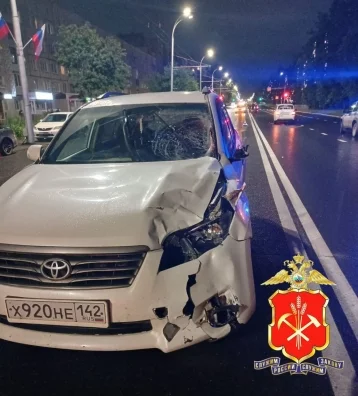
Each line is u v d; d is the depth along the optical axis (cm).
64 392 221
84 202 237
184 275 211
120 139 354
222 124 373
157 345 213
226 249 222
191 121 358
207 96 397
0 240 216
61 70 4688
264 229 483
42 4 4253
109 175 282
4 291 214
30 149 367
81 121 378
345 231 472
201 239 222
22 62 1781
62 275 207
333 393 215
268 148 1362
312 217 531
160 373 233
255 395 215
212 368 235
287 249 416
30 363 244
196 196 244
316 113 5116
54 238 210
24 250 210
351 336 263
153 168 293
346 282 339
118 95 438
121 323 212
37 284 211
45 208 234
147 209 227
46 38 4350
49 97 4119
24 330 222
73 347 214
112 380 229
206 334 216
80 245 207
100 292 205
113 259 207
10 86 3653
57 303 208
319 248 419
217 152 325
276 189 707
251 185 745
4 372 237
